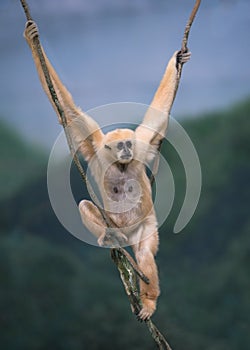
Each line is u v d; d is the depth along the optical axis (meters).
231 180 67.94
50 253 58.12
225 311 54.22
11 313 50.41
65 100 17.86
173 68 18.89
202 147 73.19
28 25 16.80
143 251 18.52
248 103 77.62
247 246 59.78
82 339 47.47
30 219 66.25
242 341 50.47
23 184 74.06
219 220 64.25
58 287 53.31
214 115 79.12
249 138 71.00
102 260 59.75
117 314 49.47
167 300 55.53
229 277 57.47
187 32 18.48
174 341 49.25
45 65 16.39
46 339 48.16
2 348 47.47
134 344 46.16
